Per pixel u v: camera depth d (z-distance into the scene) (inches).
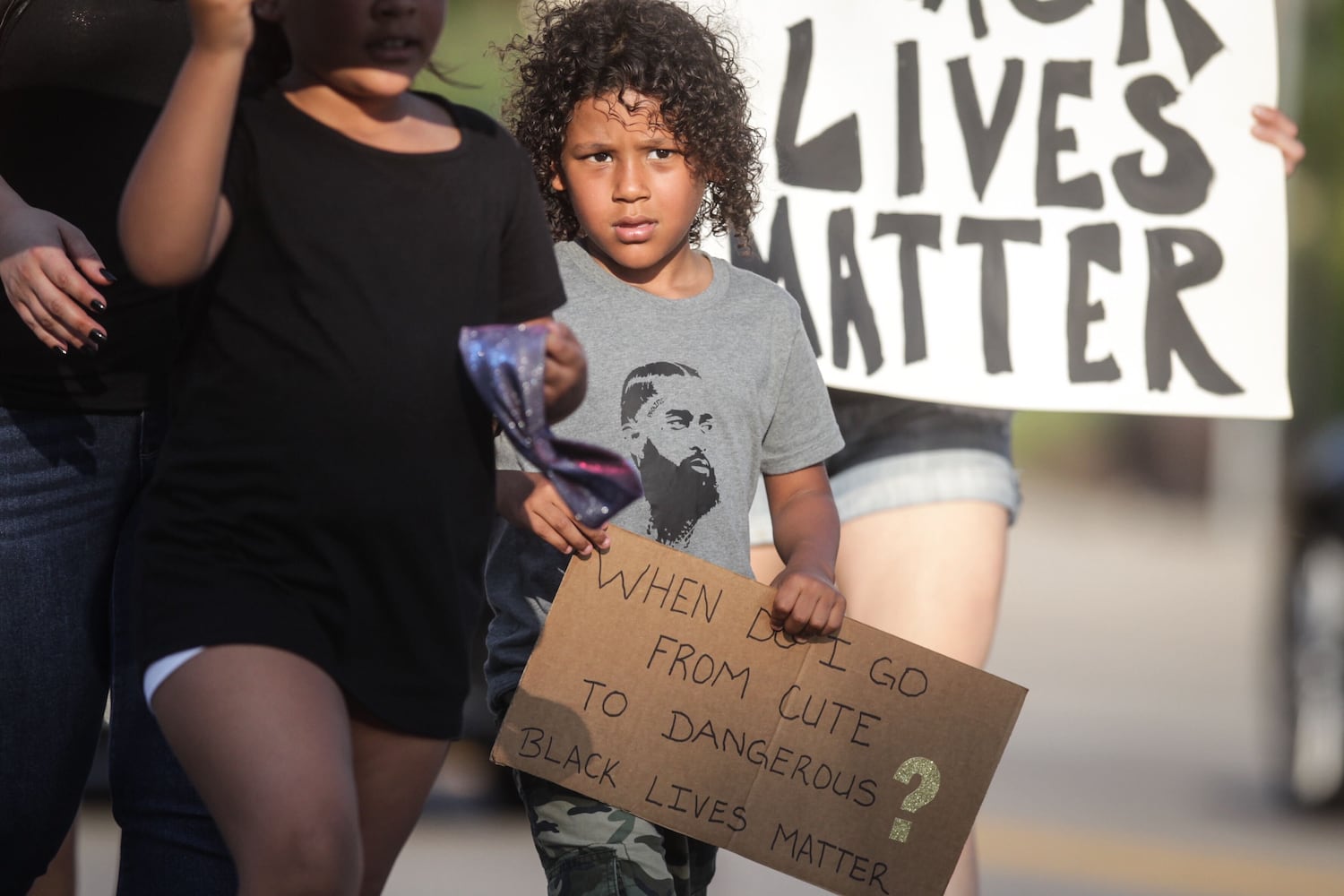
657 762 405.1
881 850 408.8
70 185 395.9
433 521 330.0
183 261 307.6
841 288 560.4
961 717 411.8
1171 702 1306.6
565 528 398.3
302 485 320.8
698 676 406.9
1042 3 574.9
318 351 321.4
